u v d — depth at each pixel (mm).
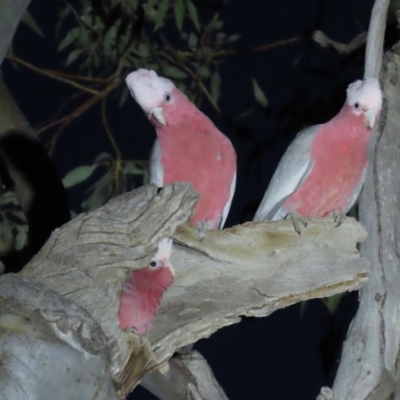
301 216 5805
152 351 4863
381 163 6391
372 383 6109
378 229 6293
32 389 4309
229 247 5223
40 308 4340
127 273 4645
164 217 4605
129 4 8180
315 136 6297
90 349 4391
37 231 6988
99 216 4602
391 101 6504
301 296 5305
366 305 6230
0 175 7461
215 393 6445
